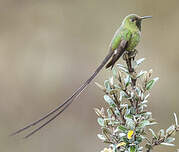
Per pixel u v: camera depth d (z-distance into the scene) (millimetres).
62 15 17500
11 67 15789
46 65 15852
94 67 15758
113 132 4062
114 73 4094
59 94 14914
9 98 14727
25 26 17328
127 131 3906
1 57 16078
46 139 12984
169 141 3973
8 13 17531
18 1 17812
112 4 17344
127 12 17141
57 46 16562
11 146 12805
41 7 17703
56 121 13570
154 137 4004
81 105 13898
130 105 4098
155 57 15500
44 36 16969
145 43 16047
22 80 15352
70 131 13258
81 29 17172
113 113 4094
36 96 14828
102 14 17391
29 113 14172
